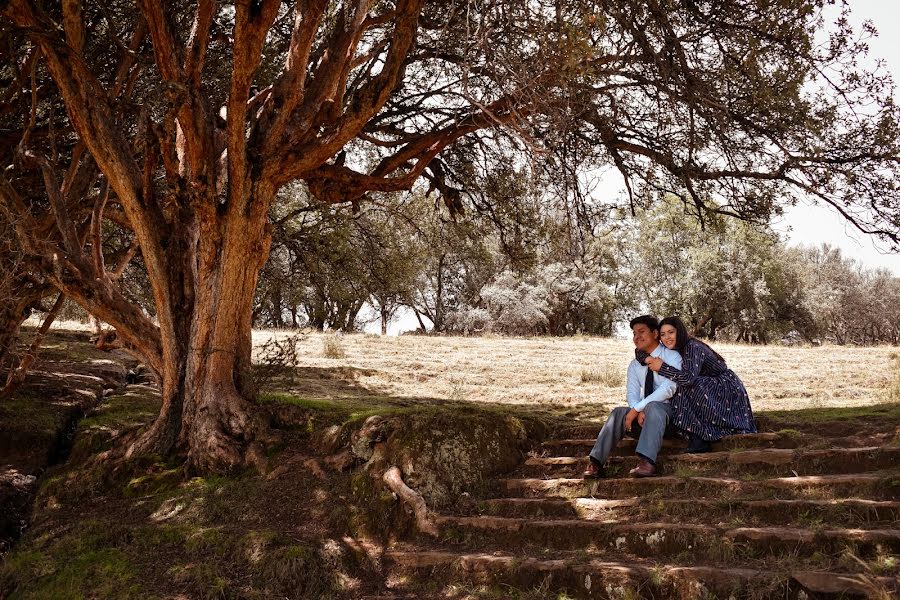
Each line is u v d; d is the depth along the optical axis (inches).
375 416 276.8
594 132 374.3
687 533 197.9
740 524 198.7
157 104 267.4
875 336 1971.0
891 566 166.9
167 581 214.7
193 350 305.1
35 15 285.9
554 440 281.3
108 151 295.4
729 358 710.5
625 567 189.2
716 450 248.7
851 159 312.2
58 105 385.7
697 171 341.1
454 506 245.8
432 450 258.1
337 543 231.9
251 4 254.1
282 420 306.5
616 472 248.5
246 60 262.7
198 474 288.7
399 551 225.6
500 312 1248.8
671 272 1502.2
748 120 318.0
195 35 275.1
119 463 297.7
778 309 1489.9
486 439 268.1
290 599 208.7
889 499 197.6
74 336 587.5
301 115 299.6
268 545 225.9
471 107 334.3
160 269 309.9
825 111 291.3
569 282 1259.8
